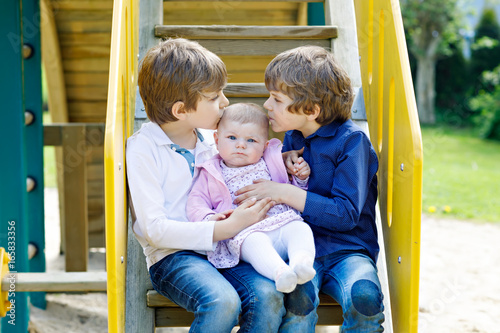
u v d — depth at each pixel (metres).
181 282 1.55
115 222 1.45
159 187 1.63
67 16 3.78
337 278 1.63
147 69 1.70
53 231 4.80
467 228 5.07
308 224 1.74
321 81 1.71
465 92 12.52
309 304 1.55
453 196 6.39
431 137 10.62
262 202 1.64
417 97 12.43
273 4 3.68
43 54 3.89
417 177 1.50
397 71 1.69
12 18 2.84
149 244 1.62
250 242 1.57
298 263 1.49
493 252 4.33
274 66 1.74
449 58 12.55
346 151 1.70
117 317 1.48
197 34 2.20
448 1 11.96
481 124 11.11
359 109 2.10
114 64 1.58
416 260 1.52
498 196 6.39
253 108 1.75
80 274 1.97
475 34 13.03
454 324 2.96
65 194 3.58
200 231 1.57
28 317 2.90
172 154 1.69
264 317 1.49
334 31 2.22
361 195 1.66
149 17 2.23
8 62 2.87
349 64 2.20
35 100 3.42
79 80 4.09
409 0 12.17
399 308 1.64
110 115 1.47
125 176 1.67
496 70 11.87
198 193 1.69
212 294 1.48
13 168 2.92
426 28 12.24
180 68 1.65
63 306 3.34
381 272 1.82
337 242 1.71
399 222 1.65
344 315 1.56
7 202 2.93
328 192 1.74
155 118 1.73
